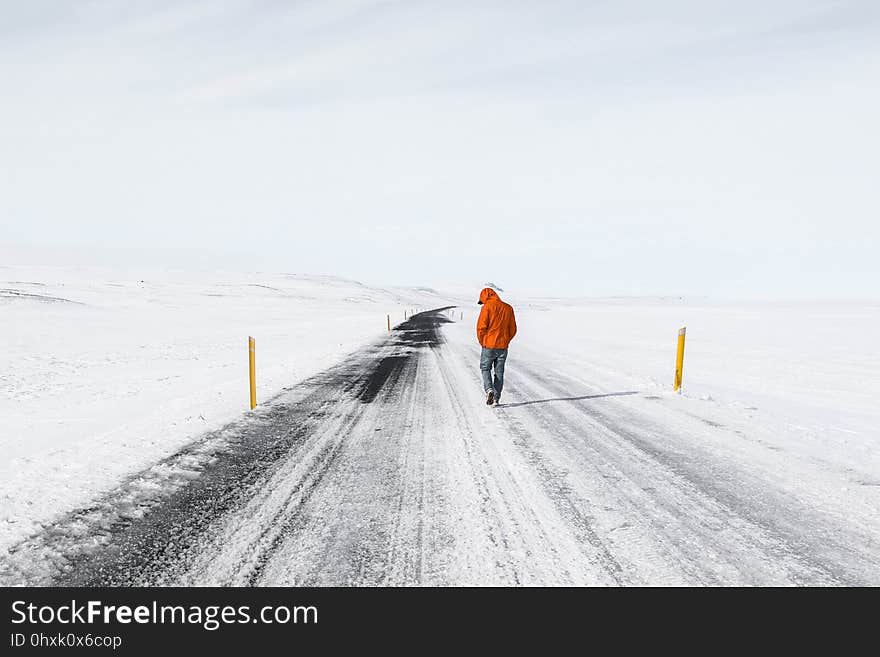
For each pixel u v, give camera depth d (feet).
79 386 32.42
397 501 12.60
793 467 15.16
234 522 11.48
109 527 11.31
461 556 9.78
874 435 18.88
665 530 10.85
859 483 13.78
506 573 9.16
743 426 20.36
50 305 114.01
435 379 33.50
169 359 48.60
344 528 11.08
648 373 36.01
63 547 10.41
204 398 27.04
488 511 11.90
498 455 16.43
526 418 21.89
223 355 52.13
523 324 122.72
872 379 33.65
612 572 9.17
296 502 12.62
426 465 15.47
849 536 10.62
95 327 86.07
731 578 8.96
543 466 15.26
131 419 22.48
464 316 193.77
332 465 15.58
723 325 111.55
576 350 54.19
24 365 43.70
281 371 37.81
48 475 14.80
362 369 38.78
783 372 37.22
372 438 18.79
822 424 20.66
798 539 10.46
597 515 11.65
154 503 12.67
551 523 11.21
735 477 14.26
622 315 185.16
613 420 21.50
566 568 9.30
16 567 9.71
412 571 9.27
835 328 98.68
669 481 13.94
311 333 84.58
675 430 19.71
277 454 16.85
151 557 9.96
